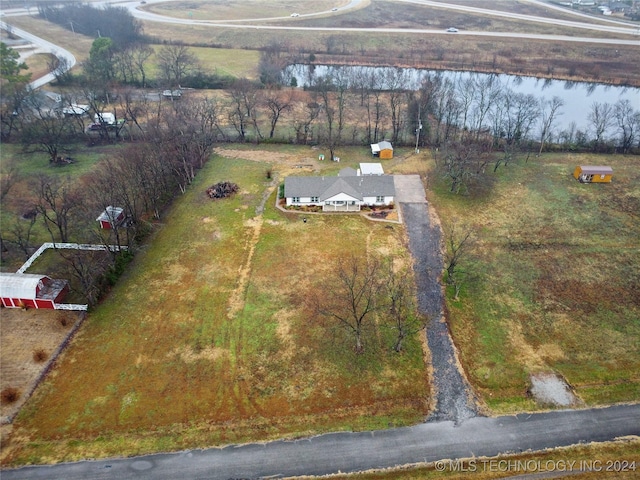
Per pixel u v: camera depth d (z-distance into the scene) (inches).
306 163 3218.5
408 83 4527.6
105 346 1797.5
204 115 3388.3
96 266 2105.1
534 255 2305.6
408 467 1397.6
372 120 3929.6
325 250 2316.7
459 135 3521.2
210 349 1785.2
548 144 3425.2
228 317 1926.7
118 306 1984.5
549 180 2984.7
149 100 4190.5
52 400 1590.8
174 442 1467.8
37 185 2802.7
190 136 3038.9
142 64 4923.7
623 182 2955.2
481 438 1476.4
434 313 1950.1
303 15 7293.3
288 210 2642.7
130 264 2230.6
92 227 2443.4
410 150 3432.6
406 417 1545.3
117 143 3467.0
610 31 6318.9
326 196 2610.7
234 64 5221.5
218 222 2544.3
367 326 1882.4
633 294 2057.1
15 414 1545.3
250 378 1672.0
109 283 2080.5
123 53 4744.1
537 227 2518.5
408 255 2289.6
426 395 1616.6
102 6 7465.6
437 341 1824.6
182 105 3565.5
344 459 1421.0
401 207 2684.5
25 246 2284.7
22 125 3351.4
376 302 1995.6
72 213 2488.9
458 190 2851.9
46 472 1381.6
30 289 1921.8
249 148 3452.3
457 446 1454.2
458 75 5093.5
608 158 3297.2
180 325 1891.0
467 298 2037.4
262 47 5831.7
